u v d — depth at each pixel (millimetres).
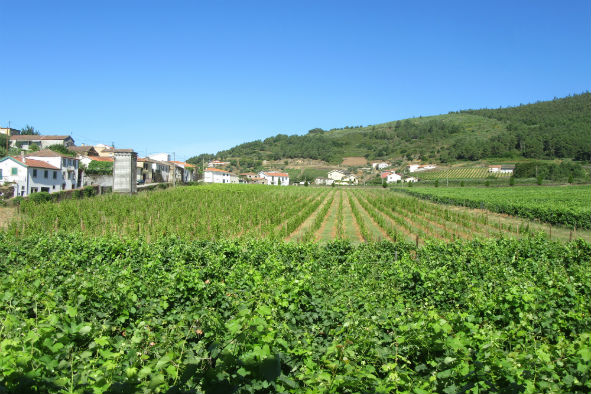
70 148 84812
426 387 4809
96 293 7801
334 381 4473
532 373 4797
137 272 13219
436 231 30312
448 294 10086
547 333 6930
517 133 169250
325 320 7301
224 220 29516
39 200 35625
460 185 92562
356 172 180250
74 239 17500
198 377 4582
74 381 4281
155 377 4078
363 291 9422
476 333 5852
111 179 68875
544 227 31234
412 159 184875
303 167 194875
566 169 94062
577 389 4738
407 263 13094
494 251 16469
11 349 4477
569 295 9008
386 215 38500
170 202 40281
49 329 4969
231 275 11547
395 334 6160
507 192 65812
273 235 24016
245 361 4434
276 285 8656
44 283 9008
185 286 9359
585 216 28547
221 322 5957
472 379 4754
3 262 14773
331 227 31984
